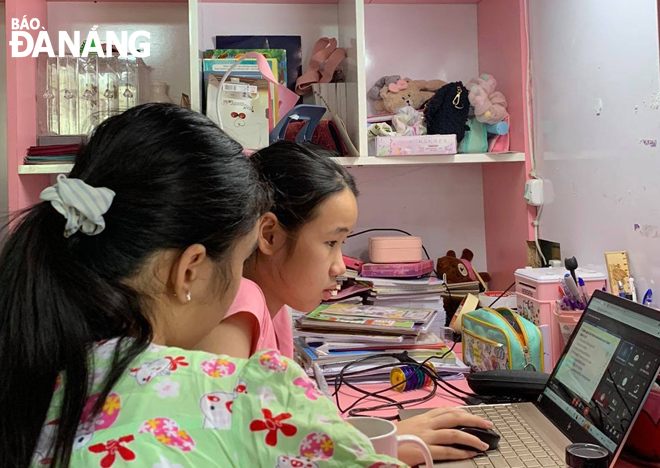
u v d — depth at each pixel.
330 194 1.05
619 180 1.34
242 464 0.49
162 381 0.52
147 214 0.56
